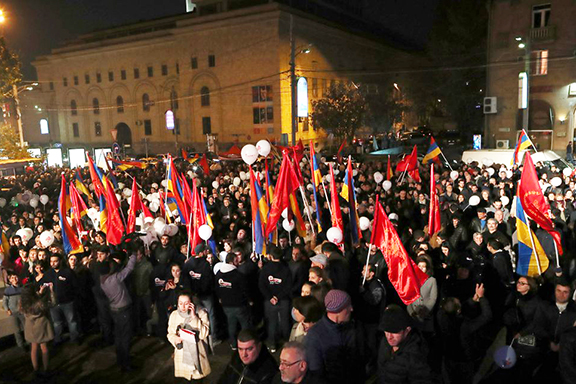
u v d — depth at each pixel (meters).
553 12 30.97
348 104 47.72
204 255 8.29
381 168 21.17
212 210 12.77
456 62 46.22
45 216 12.63
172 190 11.82
